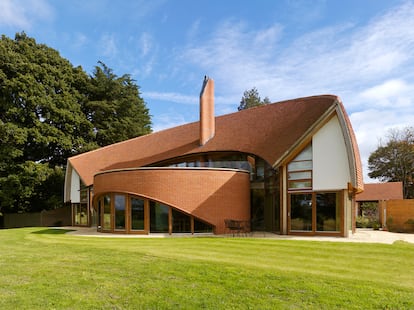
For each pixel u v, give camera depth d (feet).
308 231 63.98
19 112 112.88
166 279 26.76
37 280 26.71
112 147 112.27
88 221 100.99
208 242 50.01
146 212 68.23
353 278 27.14
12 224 130.62
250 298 22.30
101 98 150.71
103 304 21.44
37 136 113.70
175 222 67.67
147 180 68.28
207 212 67.77
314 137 65.00
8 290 24.14
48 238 59.62
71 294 23.26
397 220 79.56
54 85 126.00
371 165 186.39
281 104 87.15
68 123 127.95
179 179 67.62
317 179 63.72
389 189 133.80
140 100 162.20
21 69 114.11
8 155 111.96
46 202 124.77
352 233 73.87
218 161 86.99
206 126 91.71
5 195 111.55
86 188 101.45
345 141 60.18
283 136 73.67
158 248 43.16
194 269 29.81
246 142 81.76
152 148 102.89
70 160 106.93
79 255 37.40
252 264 32.14
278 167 67.15
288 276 27.30
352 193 69.62
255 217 77.77
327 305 21.02
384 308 20.56
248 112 94.79
